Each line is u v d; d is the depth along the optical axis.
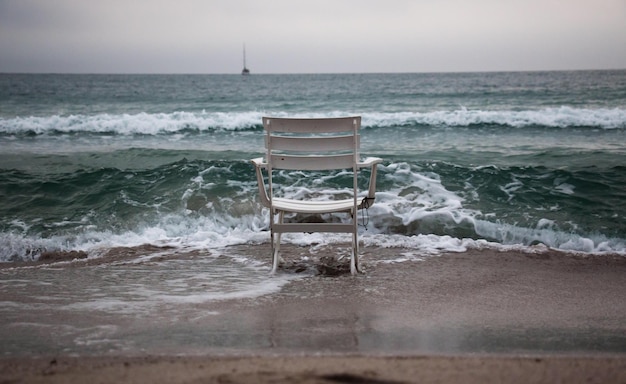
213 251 5.86
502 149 10.95
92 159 10.01
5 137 13.23
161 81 57.59
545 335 3.53
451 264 5.34
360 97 27.59
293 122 4.64
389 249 5.83
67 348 3.25
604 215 6.69
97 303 4.21
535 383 2.60
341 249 5.83
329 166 4.79
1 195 7.63
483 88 34.94
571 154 10.16
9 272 5.19
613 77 41.75
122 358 3.04
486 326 3.70
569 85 34.50
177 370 2.79
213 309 4.06
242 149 11.53
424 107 21.89
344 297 4.38
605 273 5.12
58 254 5.84
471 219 6.57
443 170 8.25
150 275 5.03
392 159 9.59
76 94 29.61
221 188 7.58
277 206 4.83
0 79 51.47
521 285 4.74
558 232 6.29
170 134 14.02
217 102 25.03
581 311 4.07
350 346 3.28
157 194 7.47
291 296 4.40
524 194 7.36
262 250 5.87
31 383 2.65
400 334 3.52
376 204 6.99
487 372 2.75
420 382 2.59
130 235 6.42
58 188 7.83
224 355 3.09
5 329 3.61
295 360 2.96
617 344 3.37
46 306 4.13
